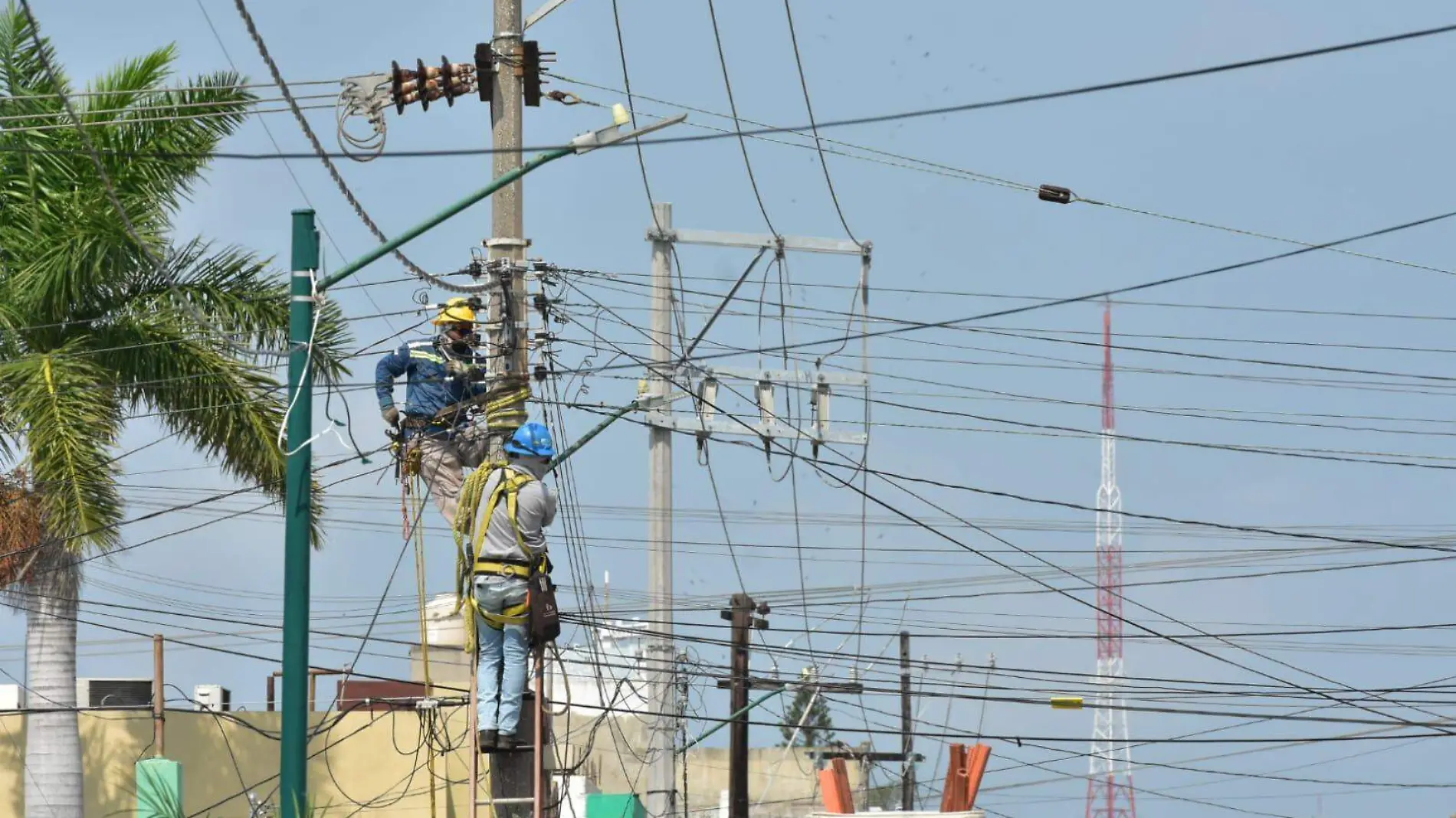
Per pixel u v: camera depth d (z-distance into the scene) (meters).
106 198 93.06
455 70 72.38
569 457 83.38
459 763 115.38
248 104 78.19
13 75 93.88
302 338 59.94
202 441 96.81
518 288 71.62
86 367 92.62
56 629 97.56
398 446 69.88
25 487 93.12
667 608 96.75
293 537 59.12
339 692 115.25
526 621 61.53
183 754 110.88
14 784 106.19
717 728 112.25
